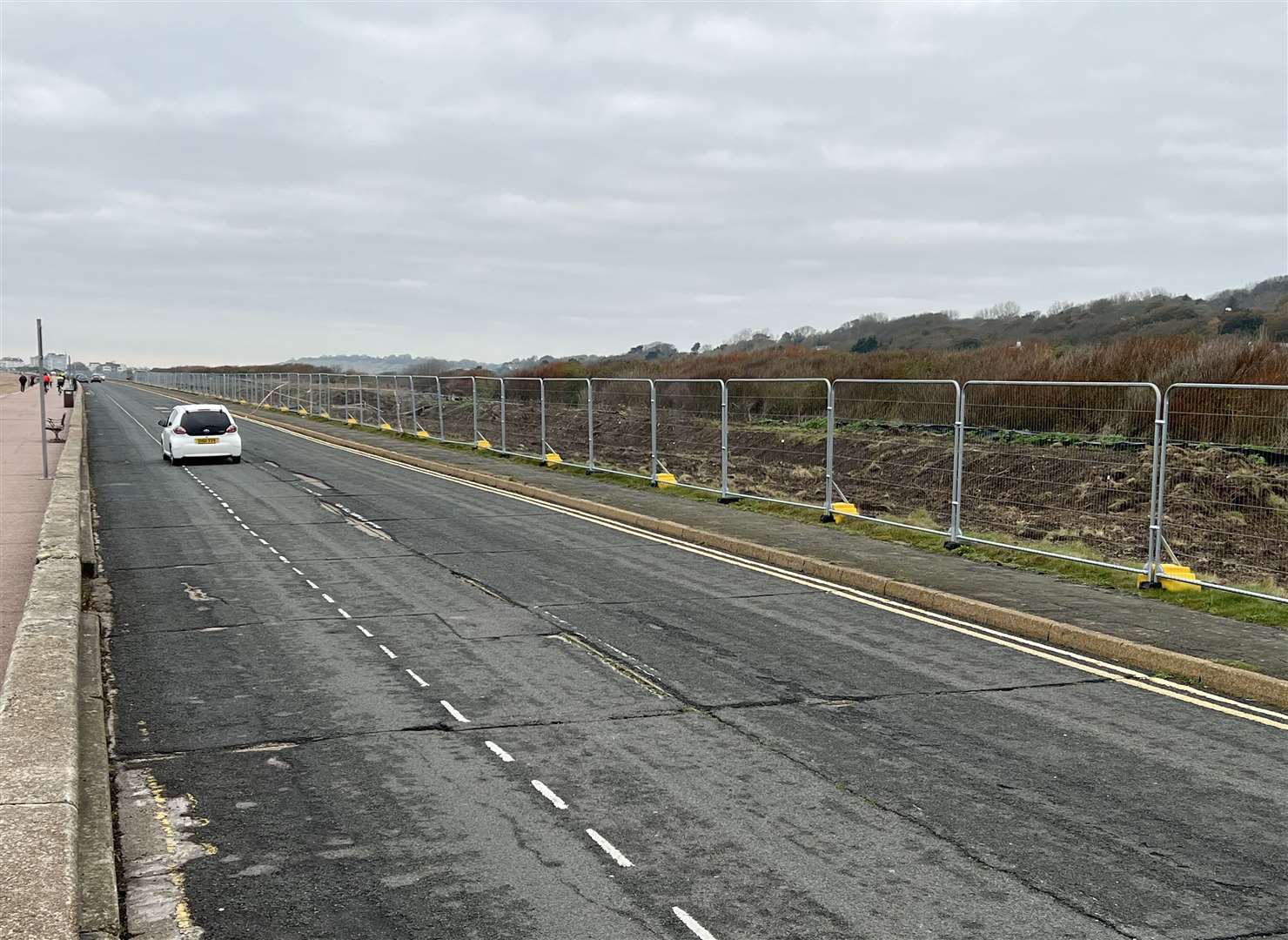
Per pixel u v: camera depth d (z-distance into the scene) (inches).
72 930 166.7
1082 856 219.1
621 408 1083.3
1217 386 445.7
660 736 292.4
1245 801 249.4
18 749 244.5
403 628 418.0
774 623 431.5
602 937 185.3
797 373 1536.7
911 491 848.9
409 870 211.3
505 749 281.3
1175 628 400.5
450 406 1507.1
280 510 767.1
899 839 226.8
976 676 355.3
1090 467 791.1
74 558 476.1
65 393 1621.6
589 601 470.3
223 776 261.6
